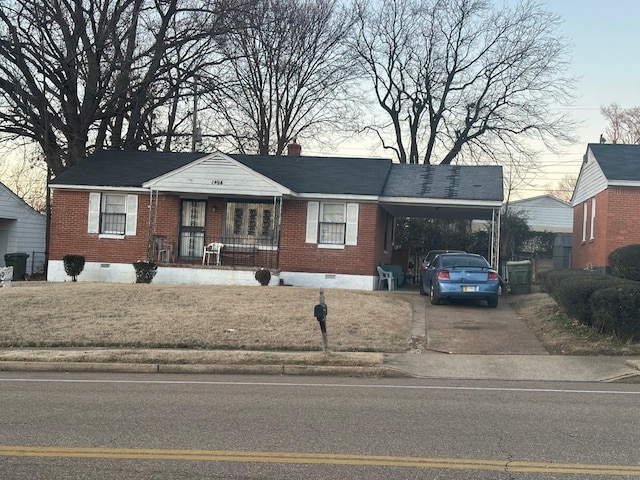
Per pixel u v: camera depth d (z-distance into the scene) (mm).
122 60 27406
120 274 24203
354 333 13711
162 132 32906
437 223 37000
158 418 7535
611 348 12297
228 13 28688
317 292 18359
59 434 6770
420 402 8625
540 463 5887
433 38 42719
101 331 13633
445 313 17125
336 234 23328
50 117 27844
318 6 40094
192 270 22688
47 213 28547
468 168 25594
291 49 39562
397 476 5512
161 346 12867
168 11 28688
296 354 11852
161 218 24188
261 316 14844
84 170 25312
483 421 7516
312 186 23328
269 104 40125
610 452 6238
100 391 9305
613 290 12719
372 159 26141
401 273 26531
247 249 23703
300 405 8359
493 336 14000
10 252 30562
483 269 18188
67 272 23719
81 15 26953
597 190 25062
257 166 25547
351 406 8312
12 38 25781
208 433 6855
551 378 10680
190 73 29875
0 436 6691
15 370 11336
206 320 14469
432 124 43562
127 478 5430
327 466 5766
